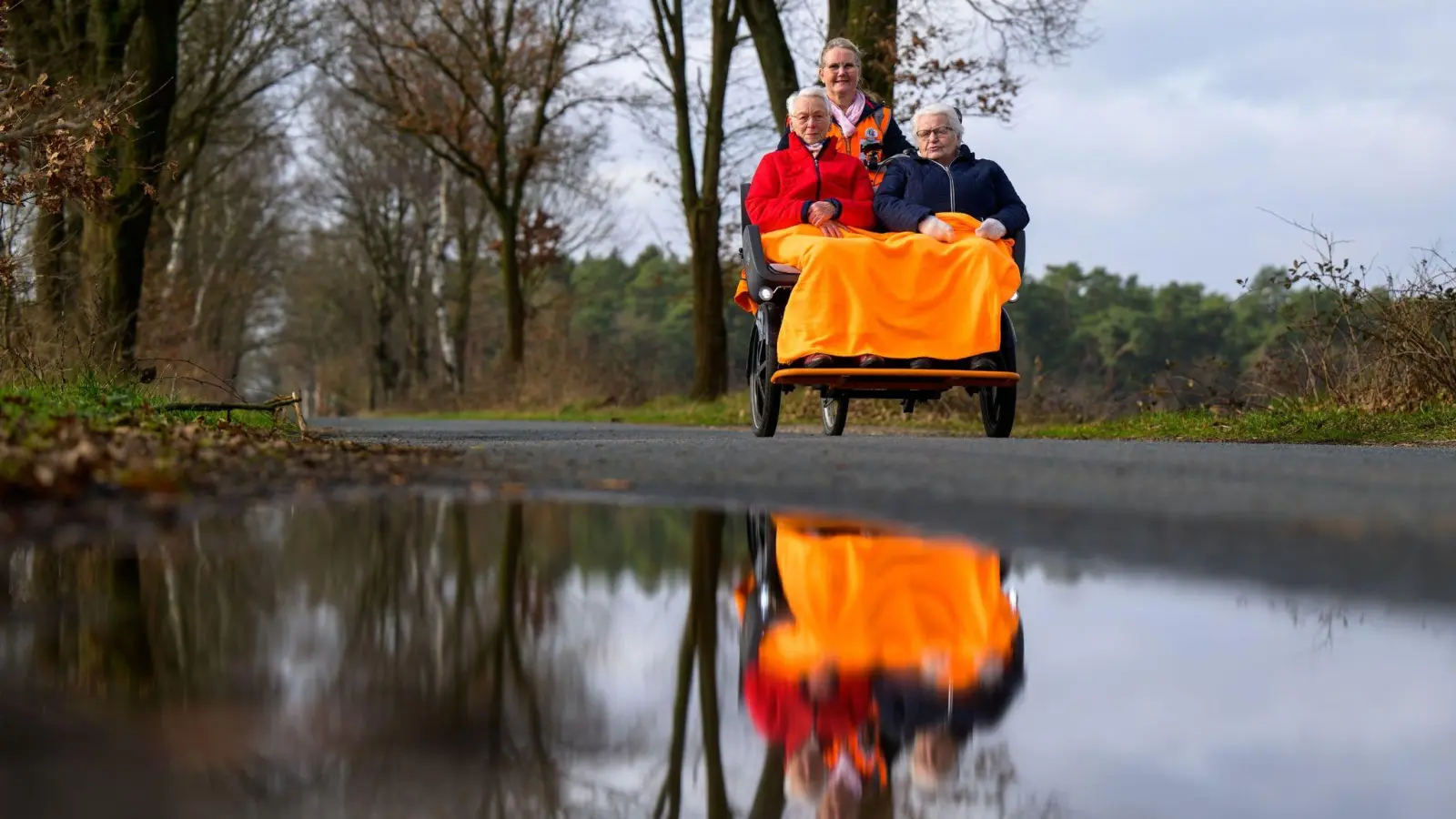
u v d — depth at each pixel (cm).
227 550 200
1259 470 365
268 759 88
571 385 2266
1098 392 1259
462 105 2656
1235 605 167
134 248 1248
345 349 5384
